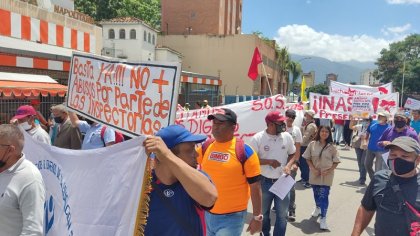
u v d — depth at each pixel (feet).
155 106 11.27
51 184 9.55
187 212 7.50
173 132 7.63
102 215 8.29
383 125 27.40
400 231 8.96
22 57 44.14
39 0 53.21
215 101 96.07
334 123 57.06
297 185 30.53
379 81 312.09
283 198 15.76
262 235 17.63
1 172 8.59
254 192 12.35
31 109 18.06
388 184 9.32
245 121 21.12
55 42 55.42
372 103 39.24
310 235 19.47
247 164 12.19
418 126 37.91
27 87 36.88
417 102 55.77
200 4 176.35
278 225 16.24
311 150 20.89
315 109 40.83
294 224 21.12
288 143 16.80
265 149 16.61
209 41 146.10
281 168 16.72
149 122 11.35
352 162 42.55
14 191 8.44
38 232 8.46
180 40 149.79
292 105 28.86
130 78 11.78
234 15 206.69
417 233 8.67
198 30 177.58
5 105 36.14
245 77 143.64
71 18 58.90
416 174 9.16
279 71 191.93
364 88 39.58
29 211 8.45
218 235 12.30
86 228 8.46
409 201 8.93
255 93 145.28
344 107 40.04
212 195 7.04
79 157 8.89
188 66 148.97
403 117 24.40
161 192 7.56
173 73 11.06
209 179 7.24
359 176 34.68
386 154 14.73
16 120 17.51
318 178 20.52
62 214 9.12
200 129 22.11
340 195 27.63
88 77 13.01
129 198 7.90
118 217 8.07
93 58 12.85
